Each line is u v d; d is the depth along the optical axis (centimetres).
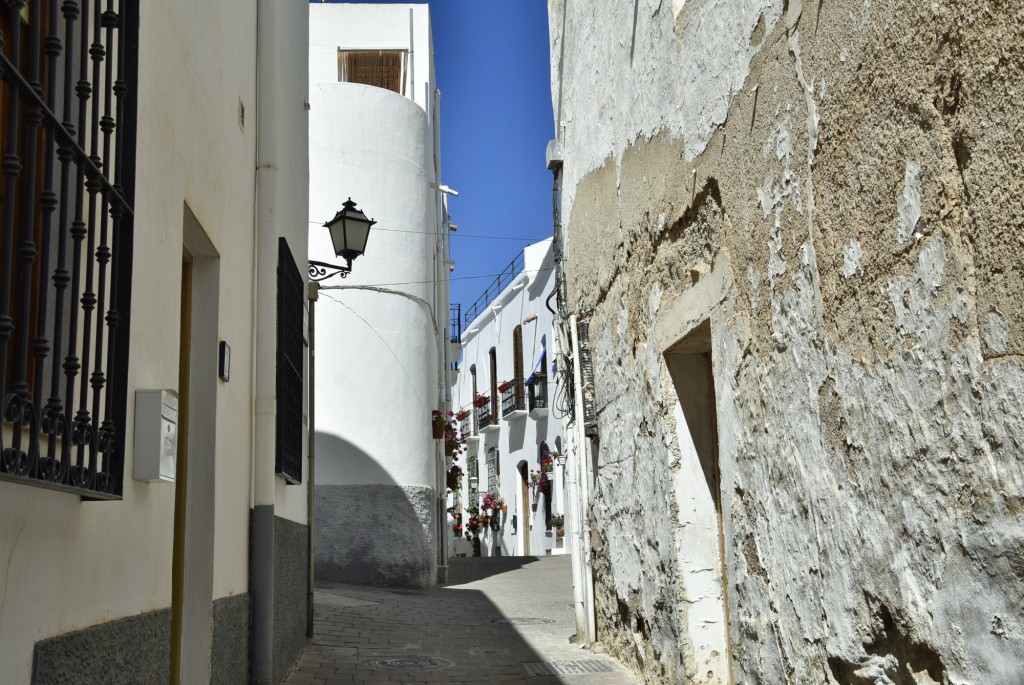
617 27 673
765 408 407
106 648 277
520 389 2636
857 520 326
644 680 641
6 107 227
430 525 1422
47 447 245
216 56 471
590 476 814
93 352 292
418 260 1473
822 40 345
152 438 314
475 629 948
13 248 236
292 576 691
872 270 312
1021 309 235
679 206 527
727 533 461
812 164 356
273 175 616
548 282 2375
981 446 254
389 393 1403
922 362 283
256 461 574
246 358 560
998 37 239
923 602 285
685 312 522
